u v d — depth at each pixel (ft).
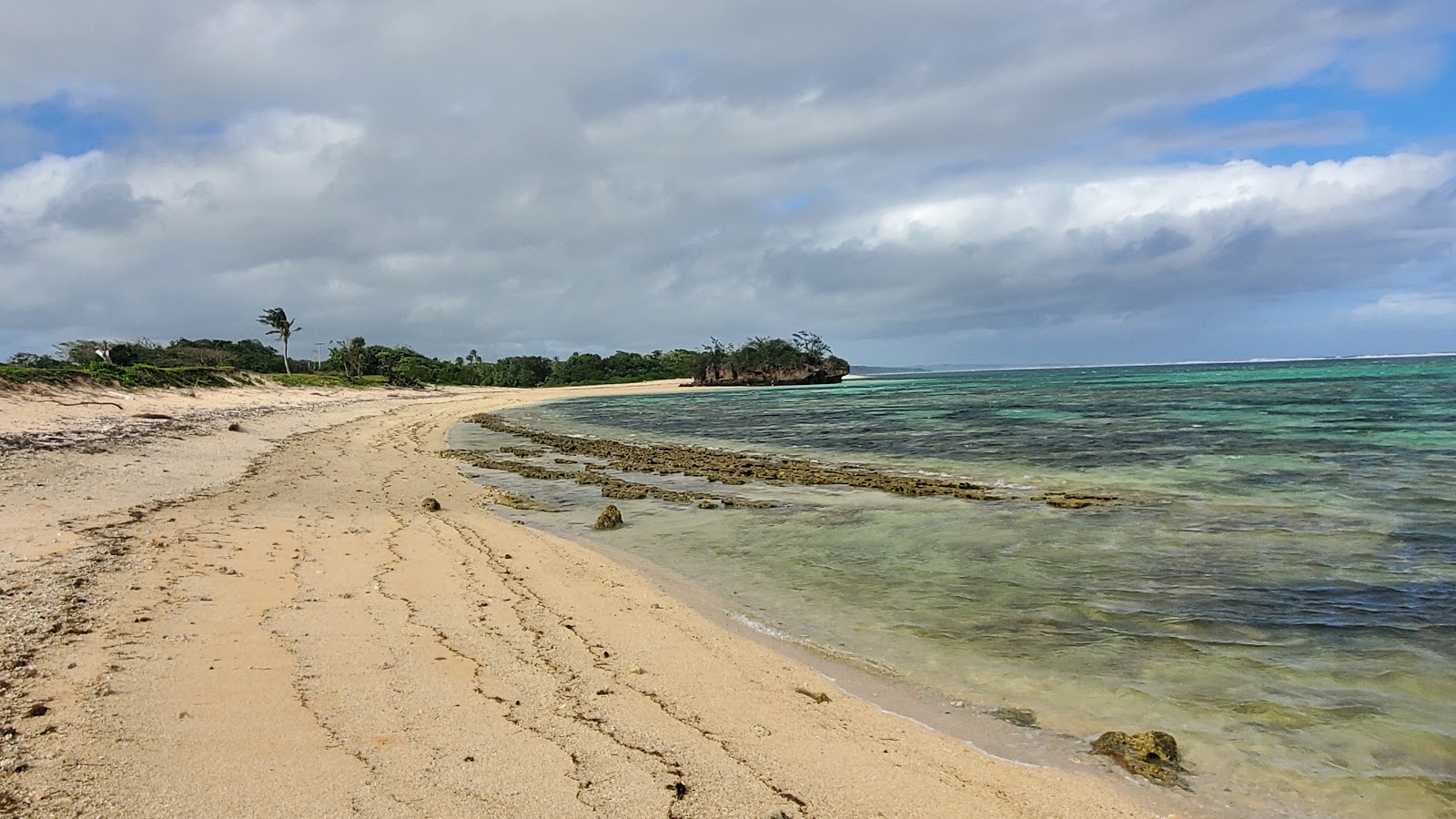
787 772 16.83
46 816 13.05
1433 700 21.24
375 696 19.43
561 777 15.78
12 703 17.47
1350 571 34.55
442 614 27.14
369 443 103.81
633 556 40.70
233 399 165.99
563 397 338.54
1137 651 25.35
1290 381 260.01
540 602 29.84
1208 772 17.54
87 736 16.10
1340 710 20.72
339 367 376.48
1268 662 24.20
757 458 90.68
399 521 46.21
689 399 291.99
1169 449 83.82
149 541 34.65
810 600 31.86
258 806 13.93
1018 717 20.57
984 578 34.76
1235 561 36.76
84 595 25.82
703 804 15.11
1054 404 179.32
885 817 15.11
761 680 22.68
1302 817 15.75
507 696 20.03
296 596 28.19
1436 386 200.34
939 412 164.86
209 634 23.21
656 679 22.17
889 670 24.00
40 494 43.83
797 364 424.87
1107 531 43.98
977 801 16.03
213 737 16.56
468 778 15.49
